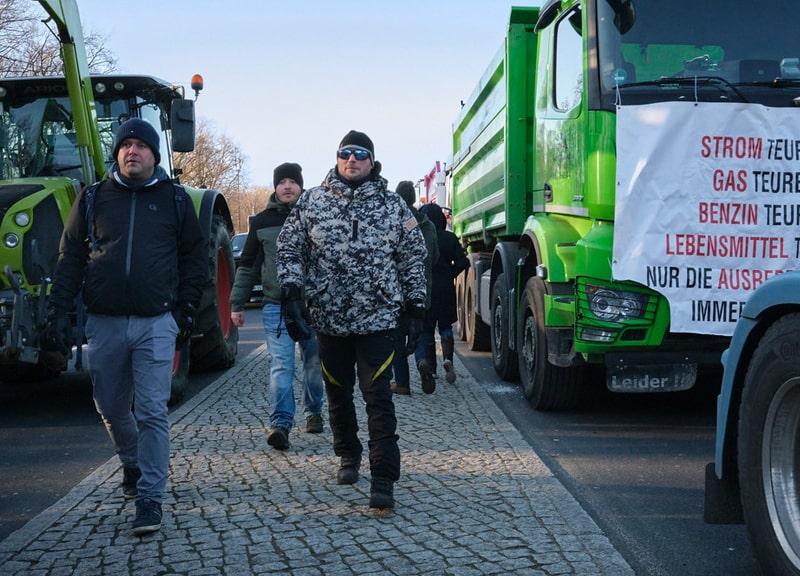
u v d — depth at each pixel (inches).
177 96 406.0
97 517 194.1
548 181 327.3
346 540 175.5
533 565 159.9
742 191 260.2
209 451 253.8
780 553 140.5
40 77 354.6
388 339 198.5
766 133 260.4
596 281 266.1
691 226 260.2
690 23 274.1
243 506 199.8
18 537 181.3
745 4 276.1
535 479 218.4
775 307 142.6
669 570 161.6
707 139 260.2
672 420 299.1
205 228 388.2
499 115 399.2
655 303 263.3
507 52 370.6
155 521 181.9
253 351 523.2
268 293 257.8
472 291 490.6
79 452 268.1
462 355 480.1
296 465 236.7
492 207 428.8
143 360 187.5
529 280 321.1
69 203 322.0
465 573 156.9
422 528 182.1
